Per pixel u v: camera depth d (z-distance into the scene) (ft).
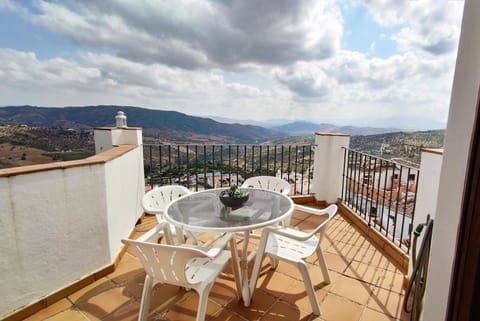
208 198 7.40
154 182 12.80
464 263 2.66
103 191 7.03
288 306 6.07
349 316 5.76
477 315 2.60
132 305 6.07
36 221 5.65
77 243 6.51
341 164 13.09
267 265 7.80
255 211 6.36
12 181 5.20
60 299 6.18
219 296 6.39
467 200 2.61
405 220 8.20
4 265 5.22
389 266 7.82
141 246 4.49
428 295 3.56
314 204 13.76
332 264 7.91
